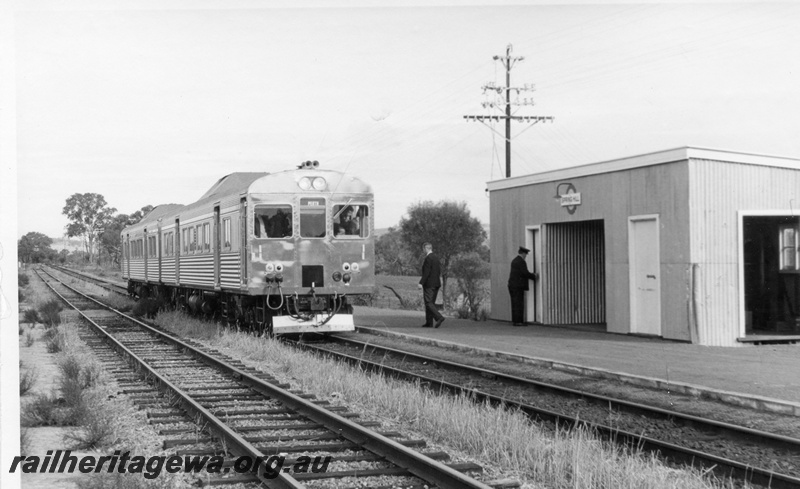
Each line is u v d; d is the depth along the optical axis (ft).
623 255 56.13
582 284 66.69
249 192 58.85
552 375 40.68
